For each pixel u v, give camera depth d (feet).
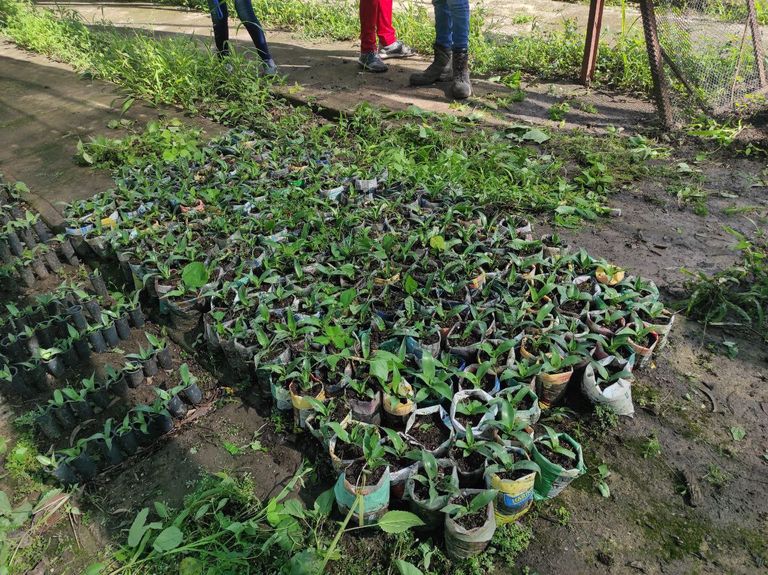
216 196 12.92
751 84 16.34
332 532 7.09
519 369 8.14
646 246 11.64
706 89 16.05
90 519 7.54
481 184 13.19
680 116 15.96
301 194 12.75
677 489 7.41
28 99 20.22
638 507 7.23
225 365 9.77
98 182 14.82
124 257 11.31
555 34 21.18
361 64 20.70
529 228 11.58
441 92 18.53
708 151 14.65
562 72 19.80
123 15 30.12
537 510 7.27
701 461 7.70
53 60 24.23
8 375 9.05
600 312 9.17
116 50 21.13
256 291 10.39
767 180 13.35
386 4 20.53
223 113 17.94
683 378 8.88
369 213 12.12
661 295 10.37
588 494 7.41
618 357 8.49
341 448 7.59
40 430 8.92
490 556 6.77
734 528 6.93
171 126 17.21
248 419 8.79
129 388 9.43
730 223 12.12
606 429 8.20
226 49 20.34
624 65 18.44
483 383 8.30
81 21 27.86
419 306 9.48
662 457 7.79
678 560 6.66
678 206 12.77
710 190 13.23
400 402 8.01
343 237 11.59
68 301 10.64
